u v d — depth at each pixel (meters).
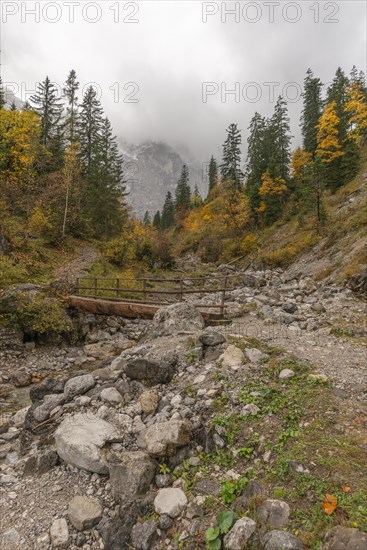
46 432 6.93
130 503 4.54
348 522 3.33
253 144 62.06
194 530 3.94
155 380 7.52
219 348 8.47
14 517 4.93
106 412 6.78
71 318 18.75
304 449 4.58
